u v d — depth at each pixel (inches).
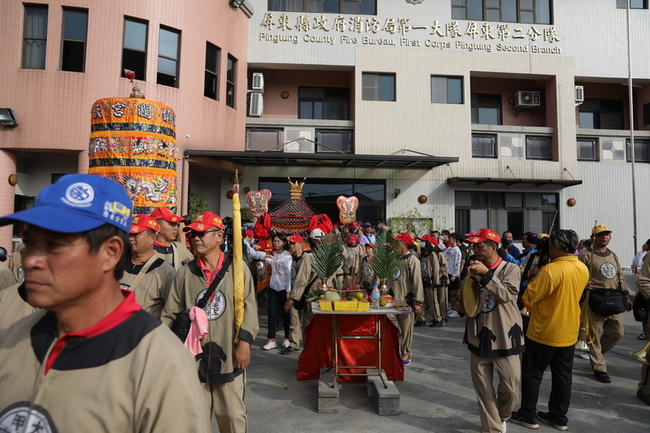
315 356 211.0
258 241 400.5
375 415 170.7
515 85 627.5
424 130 567.2
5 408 45.1
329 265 214.8
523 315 208.4
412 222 546.3
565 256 158.2
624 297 220.1
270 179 568.4
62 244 44.1
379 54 570.6
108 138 194.1
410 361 244.4
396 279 249.6
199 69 478.6
